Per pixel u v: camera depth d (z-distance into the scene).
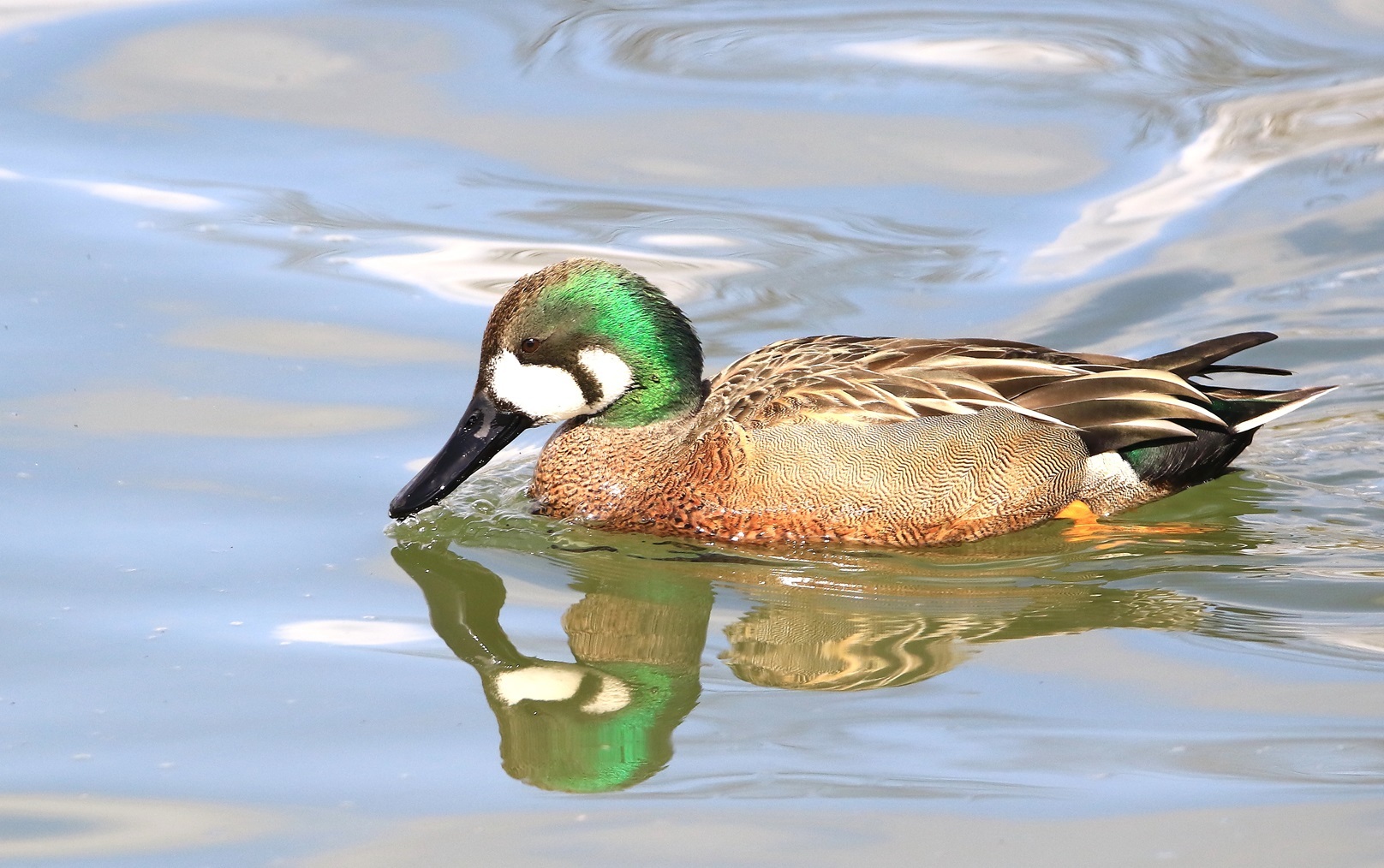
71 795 8.36
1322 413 13.45
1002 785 8.39
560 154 17.09
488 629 10.38
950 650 9.99
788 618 10.55
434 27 19.73
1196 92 18.16
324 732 9.02
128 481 11.83
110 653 9.74
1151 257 15.23
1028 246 15.48
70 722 9.02
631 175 16.66
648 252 15.36
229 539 11.20
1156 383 11.67
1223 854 7.76
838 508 11.36
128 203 16.00
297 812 8.27
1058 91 18.19
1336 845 7.79
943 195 16.30
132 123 17.48
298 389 13.26
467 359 13.80
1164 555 11.31
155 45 19.12
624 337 11.95
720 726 9.13
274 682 9.52
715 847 7.96
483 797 8.44
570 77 18.61
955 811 8.19
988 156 16.94
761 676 9.75
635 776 8.62
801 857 7.86
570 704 9.40
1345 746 8.66
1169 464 12.00
